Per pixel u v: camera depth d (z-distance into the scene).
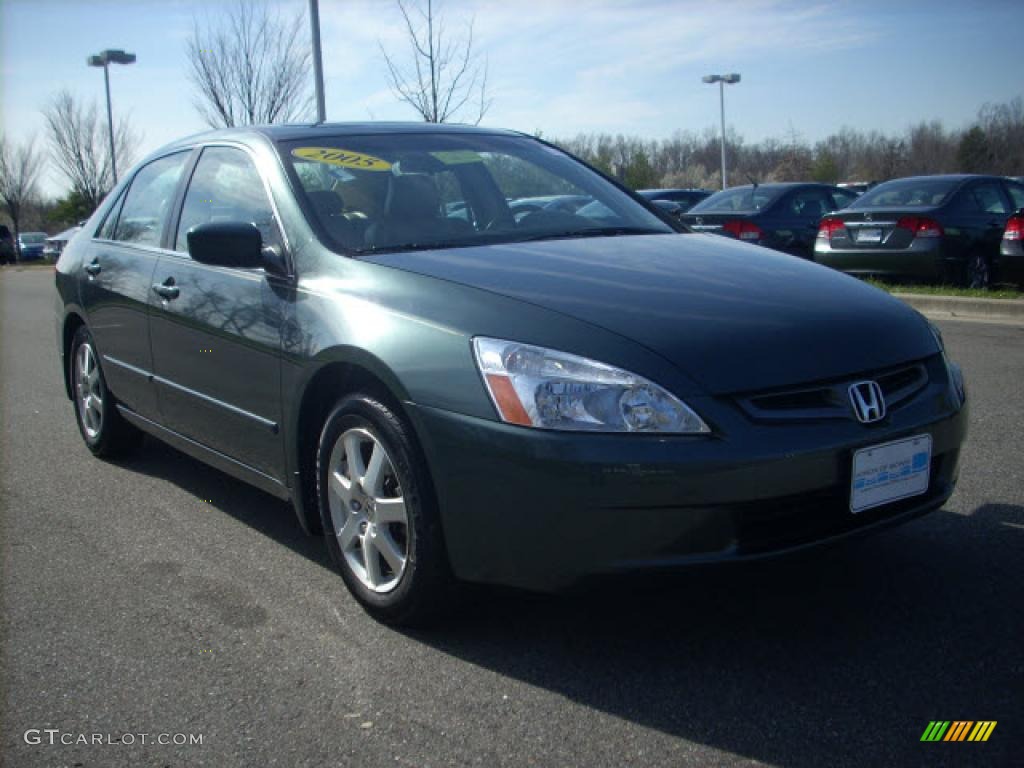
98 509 4.62
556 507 2.71
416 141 4.36
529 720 2.70
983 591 3.40
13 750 2.63
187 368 4.21
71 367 5.68
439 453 2.91
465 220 3.94
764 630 3.17
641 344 2.80
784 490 2.71
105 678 3.00
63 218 42.19
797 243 12.80
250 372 3.74
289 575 3.77
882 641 3.08
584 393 2.72
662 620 3.26
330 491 3.43
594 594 2.80
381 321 3.16
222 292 3.92
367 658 3.08
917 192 11.11
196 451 4.36
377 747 2.60
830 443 2.78
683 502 2.66
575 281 3.19
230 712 2.79
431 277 3.22
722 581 2.75
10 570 3.88
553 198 4.29
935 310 9.99
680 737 2.60
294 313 3.50
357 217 3.75
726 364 2.79
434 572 3.04
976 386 6.48
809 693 2.79
